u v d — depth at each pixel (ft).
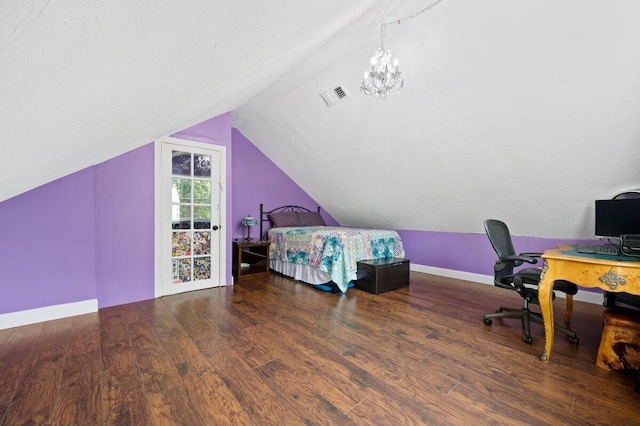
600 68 6.25
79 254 8.30
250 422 4.16
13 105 2.45
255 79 7.02
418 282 12.95
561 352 6.38
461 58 7.60
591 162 7.98
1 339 6.69
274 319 8.18
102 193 8.86
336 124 12.00
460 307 9.43
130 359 5.86
